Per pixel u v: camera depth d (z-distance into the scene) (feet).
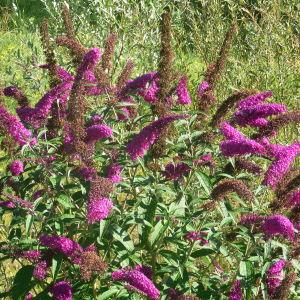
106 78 7.12
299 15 13.03
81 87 6.40
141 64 12.18
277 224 5.62
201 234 6.42
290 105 11.75
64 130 6.61
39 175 6.64
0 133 6.69
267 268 5.80
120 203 6.95
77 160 6.61
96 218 5.63
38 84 10.10
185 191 6.50
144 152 6.27
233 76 11.88
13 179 7.06
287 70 12.00
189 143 6.57
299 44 12.23
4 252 6.38
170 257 6.23
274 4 12.77
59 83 7.15
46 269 6.12
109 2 12.84
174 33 14.46
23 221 6.58
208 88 7.03
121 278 5.75
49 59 7.14
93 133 6.30
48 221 6.43
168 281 6.22
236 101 6.50
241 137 6.41
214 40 12.87
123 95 7.00
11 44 16.46
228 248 6.66
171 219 6.43
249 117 6.44
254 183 7.73
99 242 5.99
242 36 14.06
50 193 6.54
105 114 6.88
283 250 5.81
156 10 12.74
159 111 6.70
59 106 6.93
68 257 6.09
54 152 6.74
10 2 19.99
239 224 5.99
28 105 7.34
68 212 6.82
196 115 6.63
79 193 6.70
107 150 6.55
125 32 11.81
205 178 6.21
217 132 6.51
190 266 6.30
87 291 6.32
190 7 13.89
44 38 7.13
